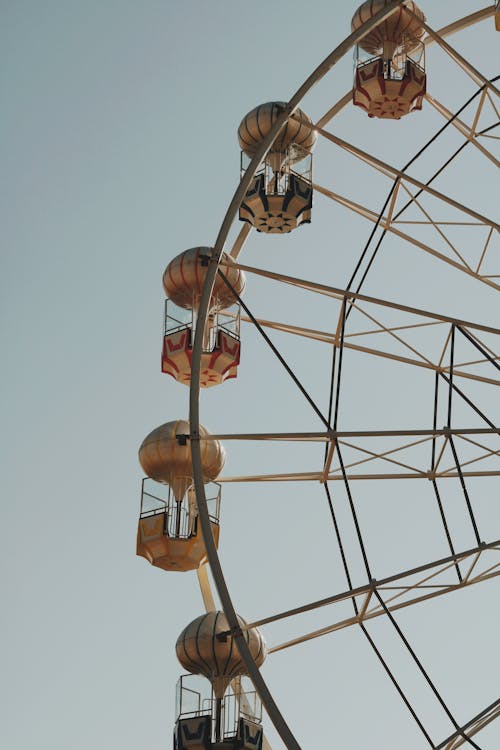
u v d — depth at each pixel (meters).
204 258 34.22
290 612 27.61
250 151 36.47
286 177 35.50
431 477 33.50
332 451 32.94
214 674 30.67
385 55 36.22
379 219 32.44
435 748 26.89
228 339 34.19
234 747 29.92
